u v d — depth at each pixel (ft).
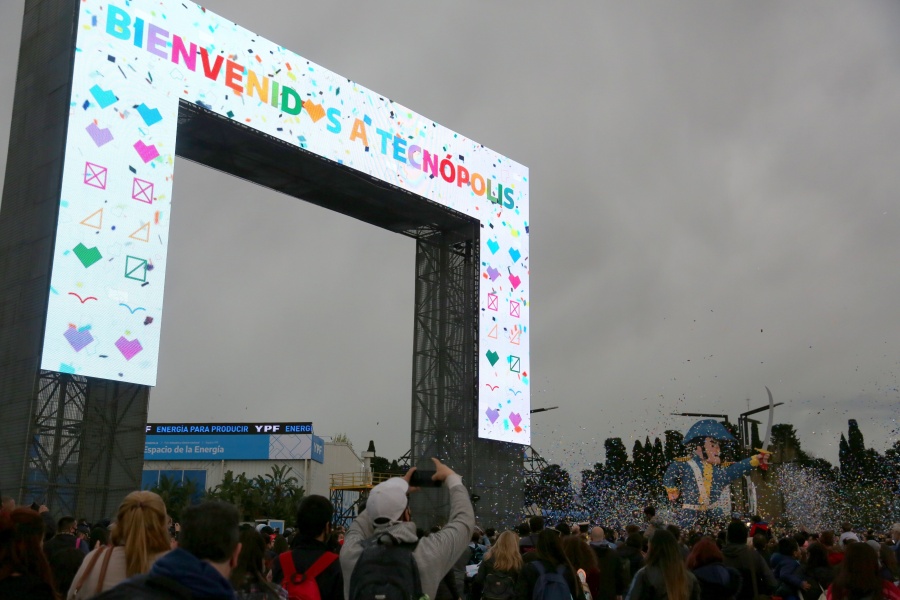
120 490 96.84
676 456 140.67
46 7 103.50
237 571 21.81
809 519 128.06
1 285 96.32
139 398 100.22
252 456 273.95
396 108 135.33
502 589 36.86
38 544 19.07
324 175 128.98
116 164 98.48
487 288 142.92
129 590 12.19
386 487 20.61
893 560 37.58
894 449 127.13
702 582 31.91
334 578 23.50
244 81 115.44
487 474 139.23
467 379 141.38
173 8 108.58
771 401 146.61
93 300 93.35
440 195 139.23
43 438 91.81
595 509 132.46
